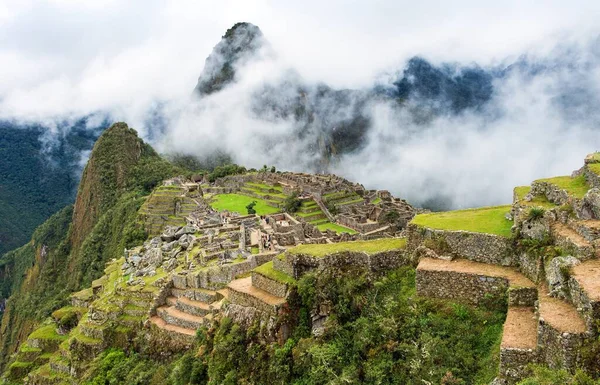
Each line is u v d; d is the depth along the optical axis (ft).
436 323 65.46
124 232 410.11
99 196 651.25
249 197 462.60
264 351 81.66
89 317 164.14
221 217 284.41
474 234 71.00
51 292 463.01
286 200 405.18
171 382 105.70
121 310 152.66
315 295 79.87
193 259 155.12
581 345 47.55
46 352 196.54
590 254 56.18
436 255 73.67
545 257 60.85
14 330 421.59
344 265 81.71
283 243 164.96
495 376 55.11
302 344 76.43
